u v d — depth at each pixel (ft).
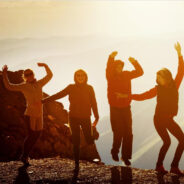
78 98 21.76
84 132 22.11
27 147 22.33
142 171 20.52
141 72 21.97
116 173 19.76
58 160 24.18
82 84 21.84
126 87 22.06
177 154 20.45
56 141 36.17
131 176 19.10
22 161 22.20
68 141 37.91
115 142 22.39
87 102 21.89
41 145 34.42
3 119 36.24
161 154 20.81
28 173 19.54
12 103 39.11
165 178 18.79
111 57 22.43
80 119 21.86
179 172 20.17
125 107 22.09
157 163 20.89
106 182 17.72
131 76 22.12
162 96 20.79
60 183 17.65
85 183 17.56
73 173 19.66
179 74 21.36
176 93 20.83
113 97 22.11
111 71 22.31
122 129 22.24
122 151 22.34
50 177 18.62
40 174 19.31
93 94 22.06
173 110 20.65
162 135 20.89
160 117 20.79
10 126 35.70
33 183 17.53
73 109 21.88
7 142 32.35
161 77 20.68
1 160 30.22
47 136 35.94
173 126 20.63
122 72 22.31
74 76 21.90
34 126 22.38
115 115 22.20
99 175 19.22
